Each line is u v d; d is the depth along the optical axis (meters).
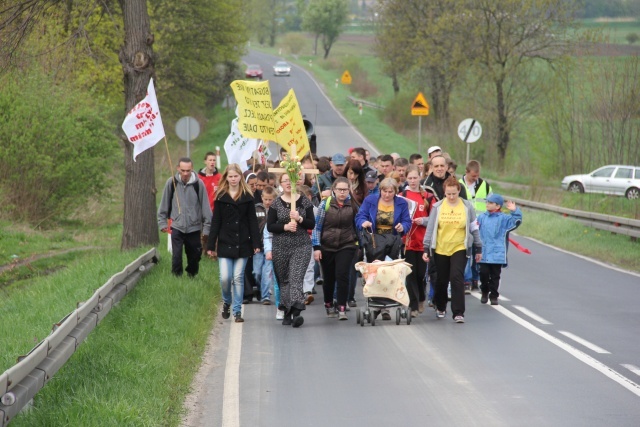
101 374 14.75
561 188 70.56
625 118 69.62
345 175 24.41
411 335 20.16
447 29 82.44
